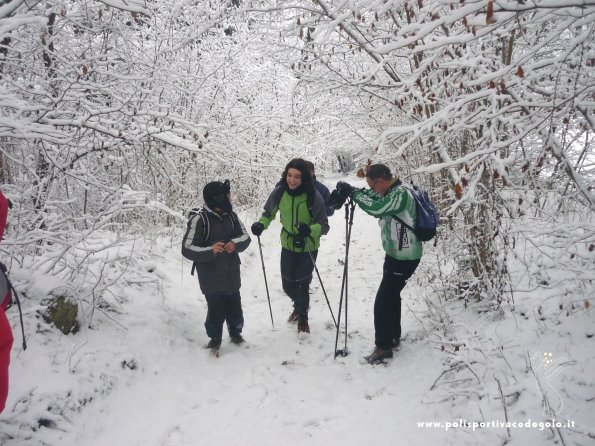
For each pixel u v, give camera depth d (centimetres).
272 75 1048
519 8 243
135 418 335
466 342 320
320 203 483
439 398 327
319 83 531
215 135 589
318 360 436
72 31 515
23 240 402
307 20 400
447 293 517
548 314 372
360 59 542
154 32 560
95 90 452
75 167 467
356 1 344
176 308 514
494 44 425
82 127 404
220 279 433
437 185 561
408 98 411
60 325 382
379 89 514
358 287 641
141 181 512
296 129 1130
